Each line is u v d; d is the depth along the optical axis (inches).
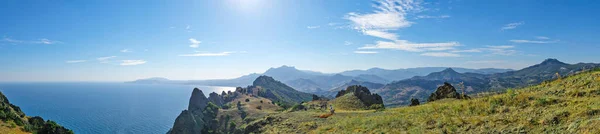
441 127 673.6
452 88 2362.2
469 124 636.7
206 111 6505.9
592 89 658.2
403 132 719.7
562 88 773.3
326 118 1446.9
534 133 495.8
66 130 1536.7
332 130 1026.1
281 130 1430.9
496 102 761.0
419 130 694.5
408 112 1019.3
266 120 1886.1
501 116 636.7
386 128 807.1
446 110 842.8
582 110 512.7
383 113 1226.0
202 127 5684.1
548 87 874.8
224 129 5191.9
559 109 569.0
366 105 3356.3
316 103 4101.9
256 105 7303.2
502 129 555.5
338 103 3440.0
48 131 1440.7
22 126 1341.0
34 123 1445.6
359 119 1072.8
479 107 761.0
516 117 602.5
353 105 3250.5
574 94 677.9
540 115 571.2
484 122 622.2
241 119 5423.2
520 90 965.2
